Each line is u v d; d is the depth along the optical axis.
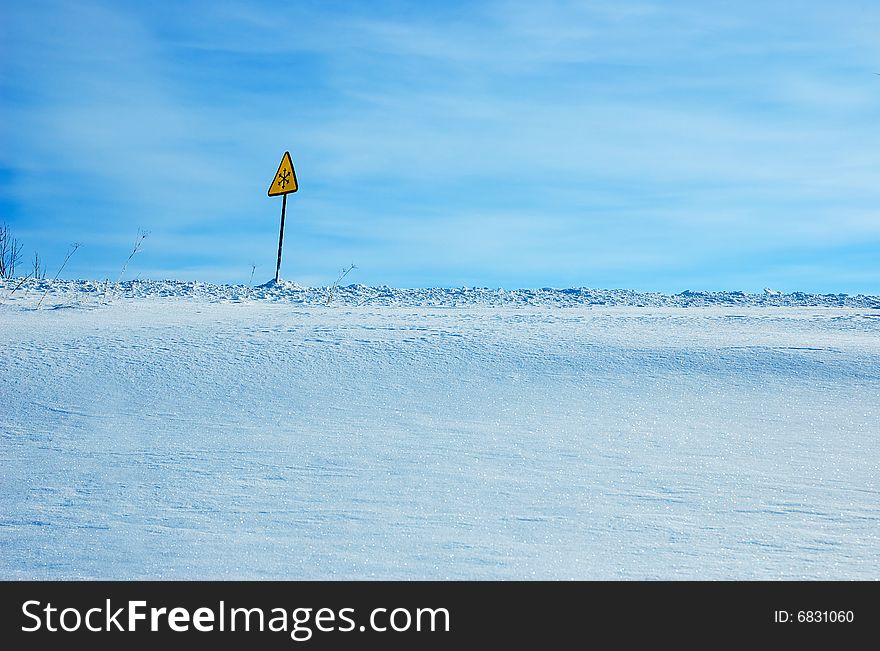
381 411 6.93
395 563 3.82
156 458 5.62
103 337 9.53
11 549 4.01
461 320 11.51
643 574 3.72
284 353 8.75
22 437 6.18
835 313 14.38
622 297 17.88
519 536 4.16
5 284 15.23
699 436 6.23
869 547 4.03
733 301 17.73
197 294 15.89
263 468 5.39
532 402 7.23
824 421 6.70
